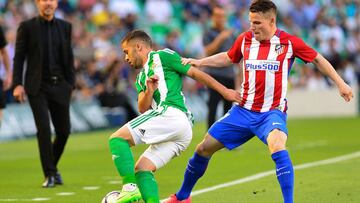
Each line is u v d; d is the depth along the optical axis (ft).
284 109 64.59
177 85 63.31
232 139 65.21
